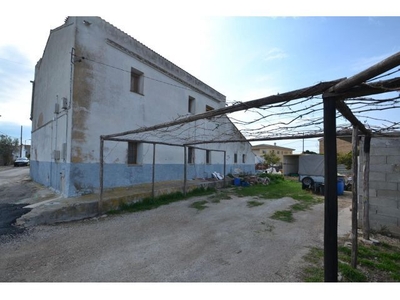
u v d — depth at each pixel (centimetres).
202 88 1338
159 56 1014
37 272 293
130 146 890
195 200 816
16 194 736
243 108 302
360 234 460
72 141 666
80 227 486
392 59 139
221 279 280
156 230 475
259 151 4541
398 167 444
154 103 986
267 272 298
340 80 196
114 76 802
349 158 1658
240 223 538
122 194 688
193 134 1245
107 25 780
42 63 1045
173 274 292
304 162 1199
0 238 400
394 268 312
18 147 3180
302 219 584
